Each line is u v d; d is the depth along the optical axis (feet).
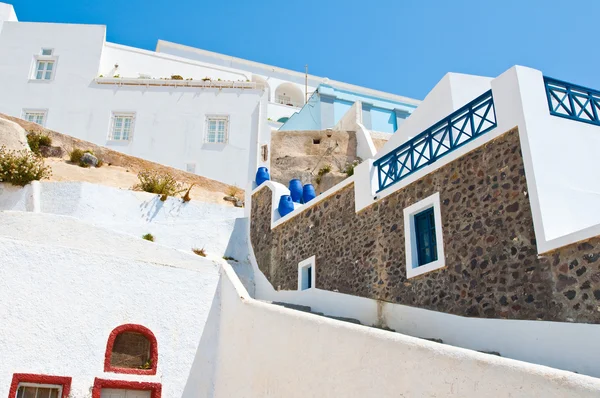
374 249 38.78
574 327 25.04
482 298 29.84
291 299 46.09
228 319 37.06
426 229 35.53
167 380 34.86
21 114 83.46
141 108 83.71
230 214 61.98
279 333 31.68
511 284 28.50
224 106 84.28
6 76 85.40
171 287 37.29
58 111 83.56
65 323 33.35
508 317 28.19
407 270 35.32
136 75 97.35
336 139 83.56
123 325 34.96
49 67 87.04
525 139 29.71
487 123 46.85
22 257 33.55
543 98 31.32
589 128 32.01
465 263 31.37
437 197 34.42
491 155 31.58
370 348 25.45
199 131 82.58
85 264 35.14
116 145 81.46
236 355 34.96
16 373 31.07
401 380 23.58
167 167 72.95
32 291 33.12
